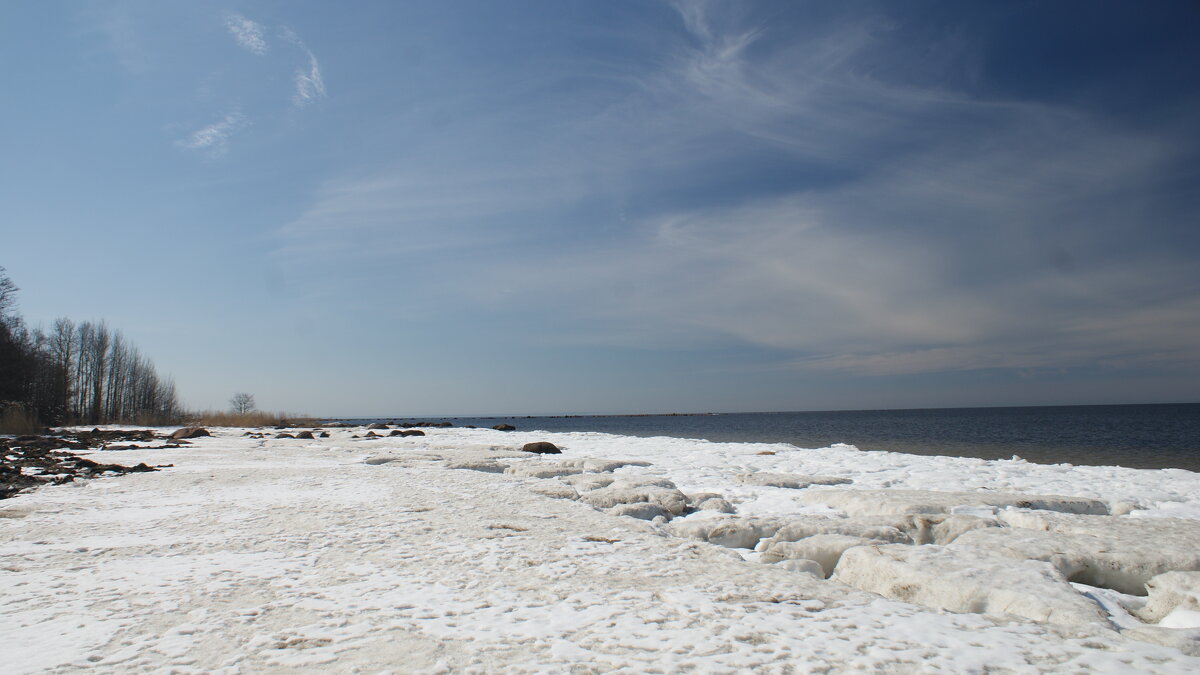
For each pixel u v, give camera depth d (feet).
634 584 14.66
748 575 15.49
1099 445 91.45
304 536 20.07
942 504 27.40
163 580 15.16
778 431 156.25
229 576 15.48
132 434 107.04
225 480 35.53
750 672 9.61
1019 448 85.76
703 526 22.30
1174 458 69.21
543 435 109.60
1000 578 14.64
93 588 14.55
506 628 11.70
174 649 10.78
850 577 16.75
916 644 10.83
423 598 13.60
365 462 49.90
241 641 11.13
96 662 10.24
